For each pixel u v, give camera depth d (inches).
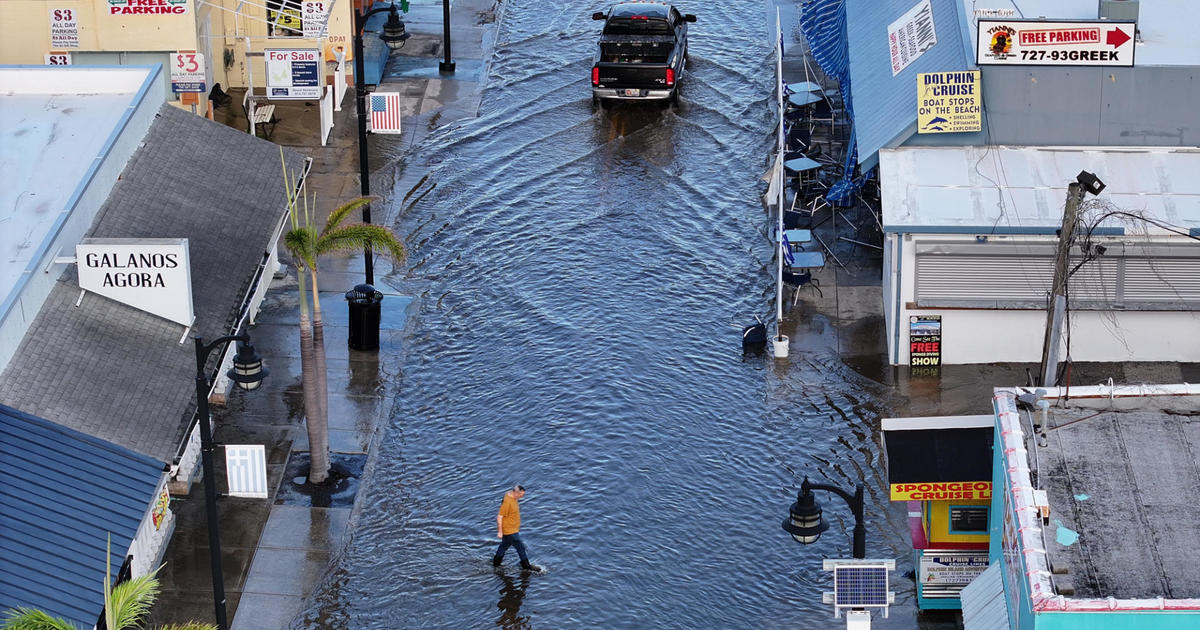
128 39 3671.3
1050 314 2363.4
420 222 3565.5
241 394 2847.0
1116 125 2933.1
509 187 3752.5
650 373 2955.2
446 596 2332.7
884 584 2034.9
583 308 3206.2
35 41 3668.8
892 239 2908.5
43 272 2402.8
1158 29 3093.0
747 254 3444.9
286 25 3993.6
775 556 2429.9
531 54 4591.5
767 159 3905.0
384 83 4338.1
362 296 2987.2
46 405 2236.7
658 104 4227.4
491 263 3395.7
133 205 2733.8
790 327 3110.2
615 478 2625.5
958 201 2851.9
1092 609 1721.2
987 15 3152.1
